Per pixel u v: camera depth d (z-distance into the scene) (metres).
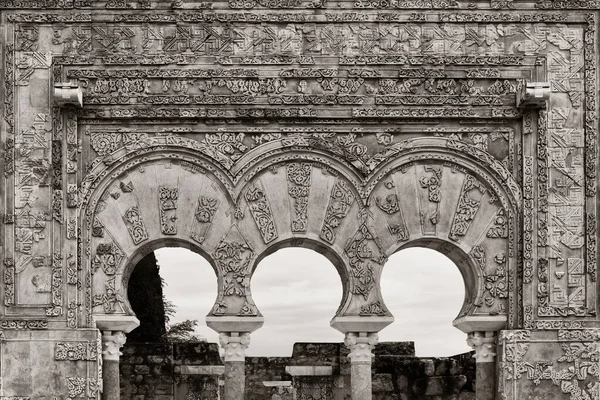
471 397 34.12
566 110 29.17
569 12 29.39
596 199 28.95
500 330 28.78
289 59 29.00
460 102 29.03
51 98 28.72
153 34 29.05
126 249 28.62
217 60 28.97
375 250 28.81
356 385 28.55
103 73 28.84
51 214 28.41
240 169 28.80
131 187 28.75
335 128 29.02
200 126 28.91
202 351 34.94
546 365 28.42
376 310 28.61
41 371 28.00
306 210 28.84
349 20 29.16
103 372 28.50
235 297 28.59
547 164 28.98
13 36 28.84
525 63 29.23
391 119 28.98
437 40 29.25
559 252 28.80
